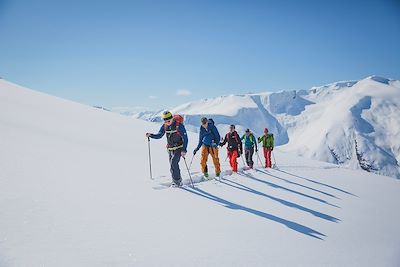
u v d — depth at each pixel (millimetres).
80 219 4836
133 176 8070
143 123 24734
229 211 6496
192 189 7953
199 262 4062
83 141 11891
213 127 9820
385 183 14008
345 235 6113
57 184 6254
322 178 12836
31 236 4074
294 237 5527
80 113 21531
